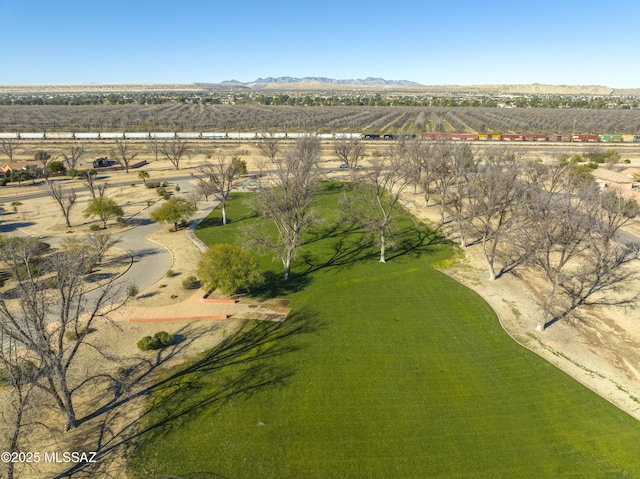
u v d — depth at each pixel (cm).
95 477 2206
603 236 4344
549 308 3775
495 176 4731
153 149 12681
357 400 2758
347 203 6600
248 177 9462
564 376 2997
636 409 2692
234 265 3916
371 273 4719
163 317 3766
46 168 9550
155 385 2909
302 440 2438
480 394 2809
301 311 3906
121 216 6462
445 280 4538
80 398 2788
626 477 2214
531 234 4594
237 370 3059
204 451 2362
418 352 3278
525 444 2408
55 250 5278
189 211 6059
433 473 2231
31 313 2323
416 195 8156
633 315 3834
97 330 3575
